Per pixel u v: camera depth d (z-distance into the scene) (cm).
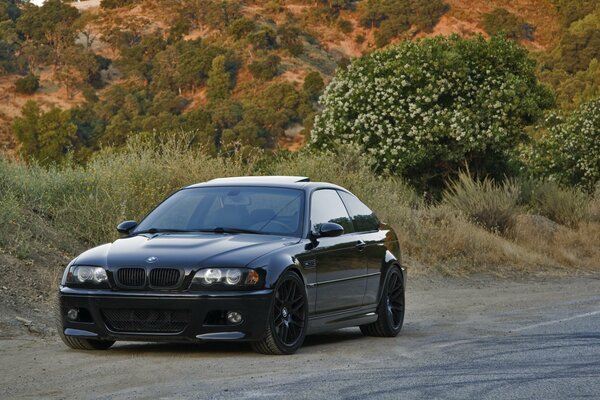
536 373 880
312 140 3036
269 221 1080
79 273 1000
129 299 969
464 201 2675
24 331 1177
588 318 1344
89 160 1886
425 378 851
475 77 3084
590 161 3816
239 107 18838
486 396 769
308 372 884
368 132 2955
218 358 977
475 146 2939
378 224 1251
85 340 1030
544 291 1864
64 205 1670
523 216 2798
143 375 873
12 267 1388
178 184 1841
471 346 1074
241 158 2028
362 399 754
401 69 2955
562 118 4084
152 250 996
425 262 2123
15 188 1694
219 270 966
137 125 17850
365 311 1162
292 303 1017
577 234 2736
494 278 2130
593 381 838
